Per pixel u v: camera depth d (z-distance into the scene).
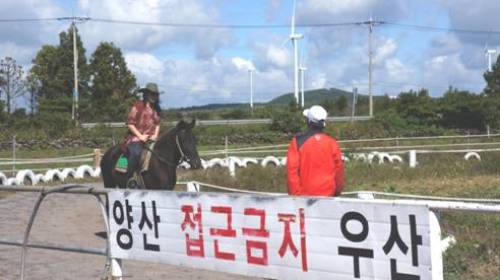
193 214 6.12
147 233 6.49
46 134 45.56
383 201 4.94
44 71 70.00
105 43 68.44
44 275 8.40
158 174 10.59
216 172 21.97
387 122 52.84
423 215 4.75
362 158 25.12
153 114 10.99
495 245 7.85
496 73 76.75
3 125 50.09
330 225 5.23
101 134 46.16
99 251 6.93
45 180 23.59
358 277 5.11
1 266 9.05
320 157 6.78
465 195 14.55
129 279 8.12
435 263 4.73
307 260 5.38
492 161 22.45
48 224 13.20
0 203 17.02
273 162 27.30
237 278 8.15
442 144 37.41
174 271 8.58
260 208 5.65
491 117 54.66
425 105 57.12
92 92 68.62
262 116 67.12
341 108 82.75
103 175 11.55
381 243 4.96
